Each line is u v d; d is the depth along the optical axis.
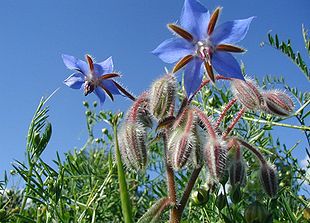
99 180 0.13
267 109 0.09
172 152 0.08
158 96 0.08
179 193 0.12
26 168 0.11
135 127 0.08
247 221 0.08
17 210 0.11
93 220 0.11
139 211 0.14
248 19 0.09
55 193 0.10
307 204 0.11
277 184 0.09
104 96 0.11
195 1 0.09
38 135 0.11
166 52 0.09
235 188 0.09
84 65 0.11
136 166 0.08
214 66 0.09
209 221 0.11
